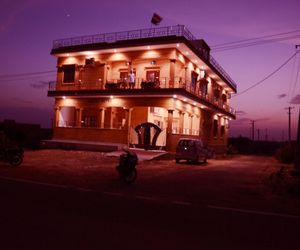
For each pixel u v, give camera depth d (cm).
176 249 580
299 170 1942
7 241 579
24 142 3800
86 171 1723
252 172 2134
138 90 2875
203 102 3359
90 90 3167
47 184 1244
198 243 621
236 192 1310
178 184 1440
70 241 593
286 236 705
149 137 3006
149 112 3219
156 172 1858
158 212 870
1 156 1786
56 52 3422
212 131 4084
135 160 1412
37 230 649
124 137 3002
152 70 3047
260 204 1088
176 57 2900
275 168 2552
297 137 2172
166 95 2755
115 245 582
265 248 616
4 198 939
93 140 3186
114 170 1809
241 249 602
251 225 788
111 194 1107
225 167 2436
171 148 2767
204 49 3528
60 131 3419
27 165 1867
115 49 3059
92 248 561
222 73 4125
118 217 785
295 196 1273
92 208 868
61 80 3509
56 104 3481
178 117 3127
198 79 3516
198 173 1912
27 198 954
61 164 2000
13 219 722
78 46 3272
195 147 2438
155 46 2875
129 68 3119
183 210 916
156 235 655
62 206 871
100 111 3189
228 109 4941
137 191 1205
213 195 1207
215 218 841
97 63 3266
